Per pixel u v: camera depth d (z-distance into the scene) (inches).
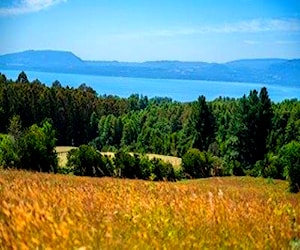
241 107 4783.5
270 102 4753.9
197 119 5285.4
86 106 6402.6
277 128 4761.3
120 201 321.1
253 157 4714.6
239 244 240.5
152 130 6023.6
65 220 239.3
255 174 2696.9
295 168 1567.4
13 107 5196.9
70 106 5989.2
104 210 289.6
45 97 5649.6
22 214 222.2
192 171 2278.5
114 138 6259.8
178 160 3811.5
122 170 1948.8
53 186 402.9
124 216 267.7
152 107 7554.1
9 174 813.9
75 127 6112.2
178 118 6545.3
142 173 1991.9
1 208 255.8
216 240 243.1
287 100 6181.1
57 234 203.3
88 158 1854.1
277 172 2433.6
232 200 369.1
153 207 300.0
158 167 2028.8
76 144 6127.0
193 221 276.1
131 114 7185.0
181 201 325.7
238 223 288.4
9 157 1787.6
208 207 312.2
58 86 6668.3
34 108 5452.8
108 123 6250.0
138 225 251.8
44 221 219.3
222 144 4889.3
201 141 5216.5
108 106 7273.6
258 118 4702.3
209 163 2324.1
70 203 296.8
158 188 411.8
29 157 1802.4
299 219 319.6
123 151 2025.1
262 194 490.6
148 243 218.8
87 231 217.6
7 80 6230.3
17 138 1895.9
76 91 6904.5
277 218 316.5
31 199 293.6
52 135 1871.3
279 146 4503.0
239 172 2728.8
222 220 289.6
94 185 447.8
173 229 250.8
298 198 424.8
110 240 209.0
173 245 221.1
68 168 1876.2
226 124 5787.4
